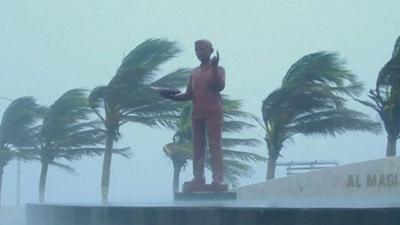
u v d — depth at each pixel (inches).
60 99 997.2
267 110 920.9
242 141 975.6
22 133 1093.1
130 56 895.1
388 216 319.3
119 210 430.0
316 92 900.6
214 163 519.8
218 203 431.8
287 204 389.7
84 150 1021.2
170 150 919.7
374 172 737.0
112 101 903.7
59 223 501.4
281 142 922.7
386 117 824.3
